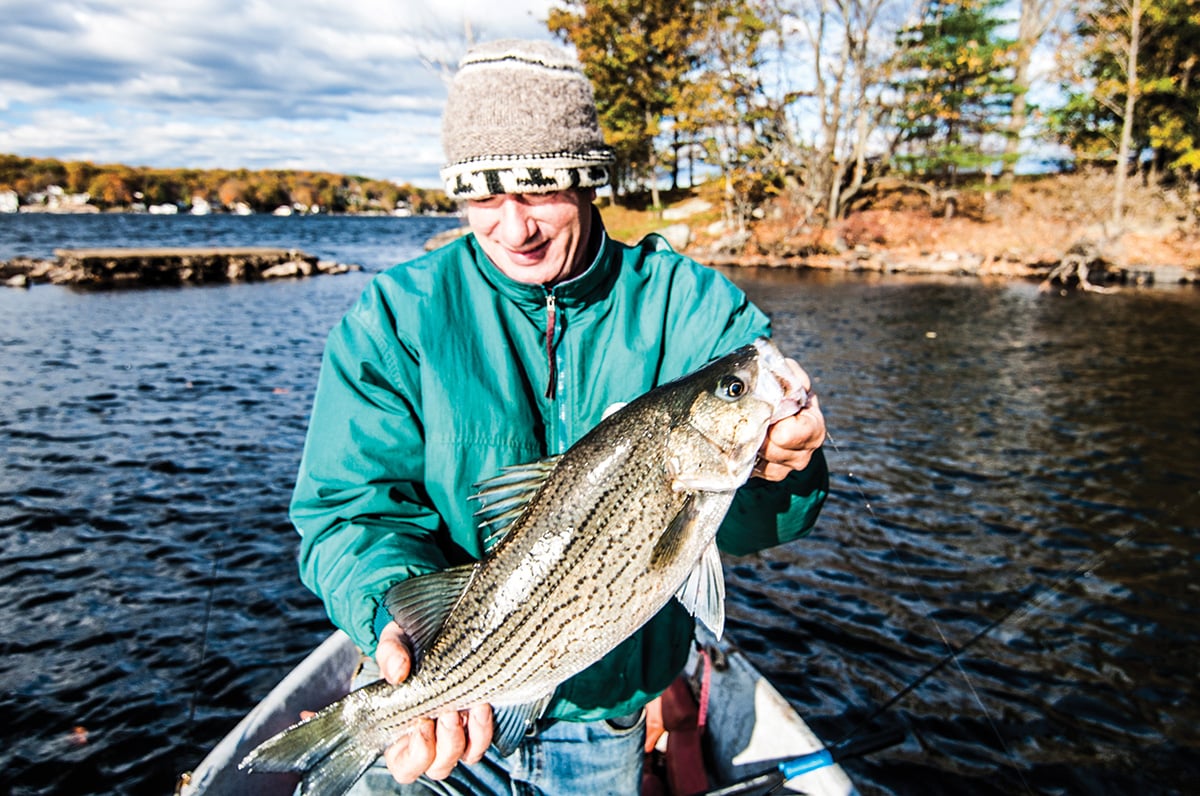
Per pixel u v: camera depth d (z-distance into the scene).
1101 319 22.27
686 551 2.17
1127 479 9.67
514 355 2.52
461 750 2.21
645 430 2.16
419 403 2.45
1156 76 35.19
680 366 2.59
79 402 13.02
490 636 2.18
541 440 2.54
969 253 35.47
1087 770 4.88
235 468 9.98
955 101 39.84
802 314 23.17
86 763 5.04
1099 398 13.66
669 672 2.65
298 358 17.30
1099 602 6.76
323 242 64.44
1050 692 5.61
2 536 7.92
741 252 38.81
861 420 12.29
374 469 2.37
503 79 2.16
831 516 8.51
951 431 11.68
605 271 2.48
